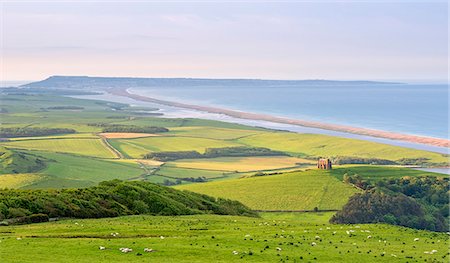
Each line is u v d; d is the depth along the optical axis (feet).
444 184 623.77
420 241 215.72
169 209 322.34
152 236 206.59
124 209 305.53
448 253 190.80
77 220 260.83
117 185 340.18
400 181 632.38
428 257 181.78
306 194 590.55
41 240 182.39
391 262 172.04
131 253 165.48
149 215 303.27
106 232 211.20
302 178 642.63
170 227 234.99
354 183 620.08
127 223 250.37
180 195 372.17
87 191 314.14
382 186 611.88
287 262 164.25
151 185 375.04
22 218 245.86
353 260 171.63
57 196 286.66
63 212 271.08
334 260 170.40
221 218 300.20
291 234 217.97
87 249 168.66
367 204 533.96
